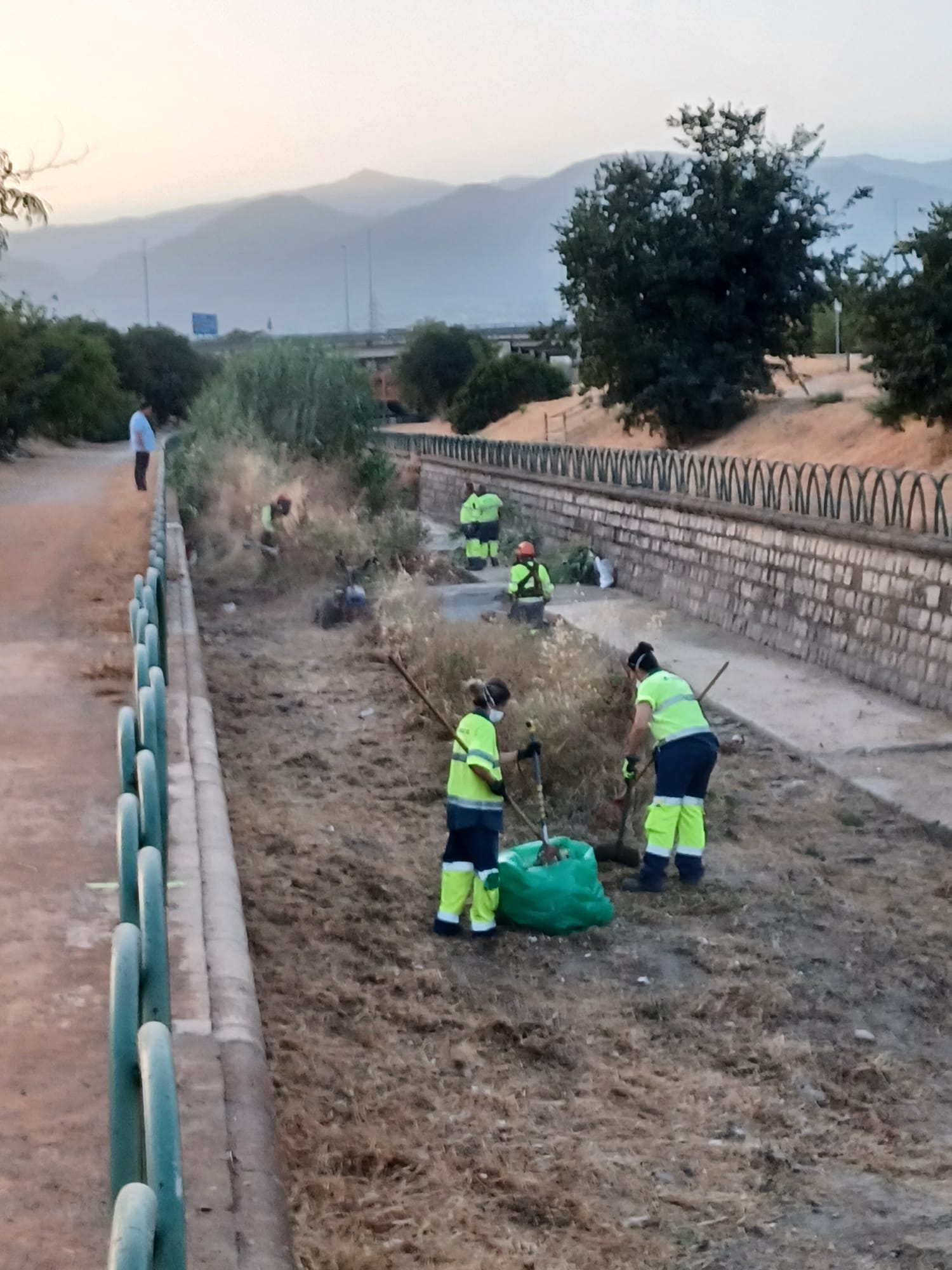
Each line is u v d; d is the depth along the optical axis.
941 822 10.53
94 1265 3.52
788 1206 5.25
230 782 11.32
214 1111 4.33
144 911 3.64
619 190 37.69
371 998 6.96
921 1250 4.84
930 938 8.54
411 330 79.31
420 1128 5.58
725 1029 7.12
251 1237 3.70
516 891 8.33
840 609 16.27
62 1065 4.62
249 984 5.43
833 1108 6.31
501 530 28.84
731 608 19.52
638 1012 7.23
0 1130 4.19
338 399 27.62
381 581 20.36
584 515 26.50
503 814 10.51
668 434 39.78
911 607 14.69
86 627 13.17
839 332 53.47
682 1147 5.72
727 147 37.22
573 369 73.06
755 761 12.65
